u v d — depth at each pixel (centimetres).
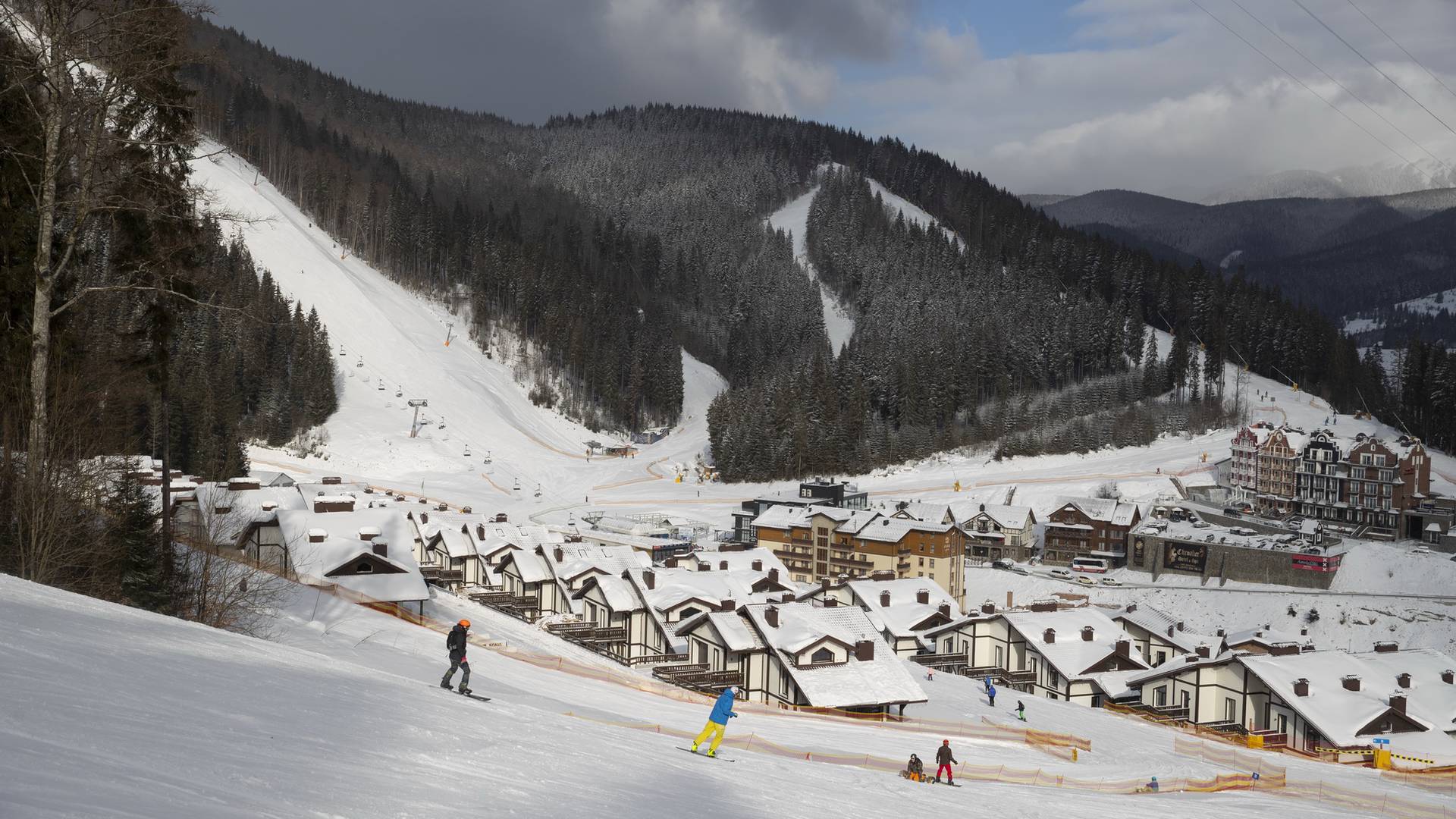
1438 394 19775
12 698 916
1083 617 7962
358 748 1166
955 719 5481
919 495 17950
